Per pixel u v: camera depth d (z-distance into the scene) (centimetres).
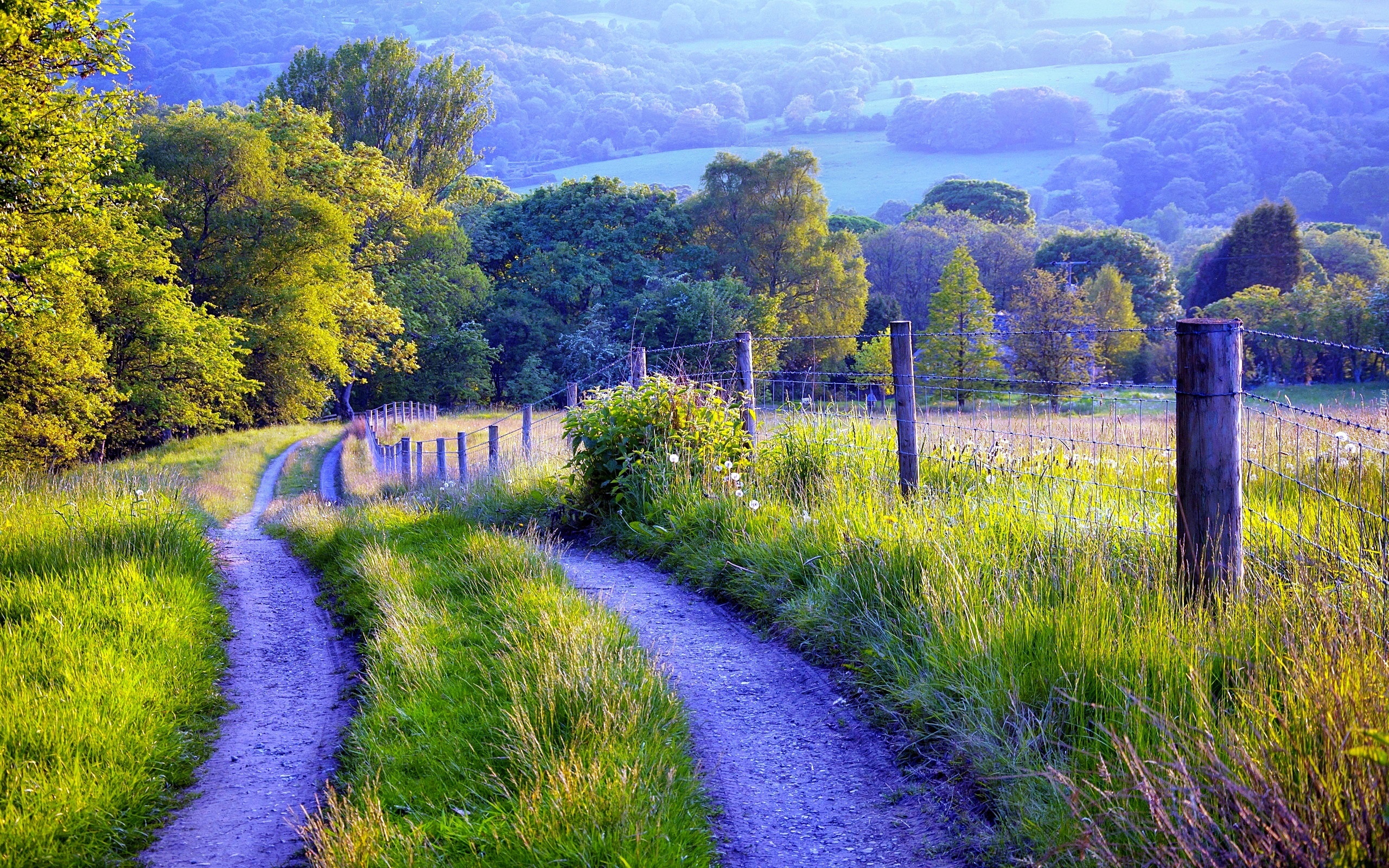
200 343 3162
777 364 4231
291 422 4656
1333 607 349
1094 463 675
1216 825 267
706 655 533
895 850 335
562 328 5891
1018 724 367
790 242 6288
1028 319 4491
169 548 820
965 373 4259
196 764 466
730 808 371
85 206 1686
